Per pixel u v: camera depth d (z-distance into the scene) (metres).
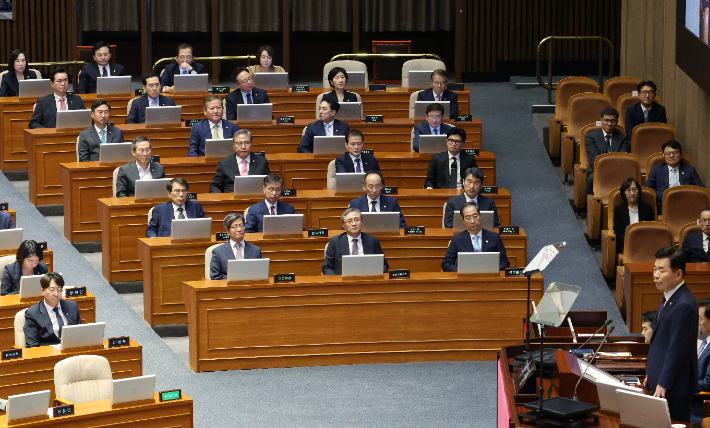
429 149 18.73
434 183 18.00
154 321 15.51
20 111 20.30
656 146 19.03
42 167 19.02
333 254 15.20
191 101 21.27
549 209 19.39
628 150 18.94
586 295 16.50
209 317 14.38
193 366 14.50
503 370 10.53
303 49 28.03
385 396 13.66
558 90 21.20
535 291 14.78
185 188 16.03
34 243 14.52
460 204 16.38
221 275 14.85
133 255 16.72
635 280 15.26
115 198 17.00
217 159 18.11
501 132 22.81
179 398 11.84
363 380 14.22
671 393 10.27
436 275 14.84
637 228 16.03
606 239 16.78
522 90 26.30
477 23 27.16
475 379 14.24
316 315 14.63
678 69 20.11
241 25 26.36
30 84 20.39
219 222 16.86
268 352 14.58
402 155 18.86
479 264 14.73
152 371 14.39
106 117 18.50
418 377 14.31
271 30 26.50
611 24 27.14
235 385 14.00
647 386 10.63
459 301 14.78
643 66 22.44
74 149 19.16
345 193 17.20
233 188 17.52
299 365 14.68
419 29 26.69
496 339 14.88
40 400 11.12
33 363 12.74
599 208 17.69
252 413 13.09
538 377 9.88
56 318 13.61
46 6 26.50
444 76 20.52
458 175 17.92
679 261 10.34
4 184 20.17
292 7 26.53
